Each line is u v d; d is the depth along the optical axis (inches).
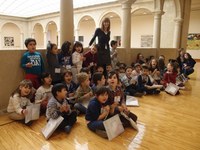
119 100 126.3
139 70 208.8
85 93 143.9
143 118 133.8
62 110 112.5
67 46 161.5
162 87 215.8
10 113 129.0
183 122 128.1
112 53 217.9
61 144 97.7
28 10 565.6
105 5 476.1
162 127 119.6
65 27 173.9
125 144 98.5
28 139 102.1
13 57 140.7
